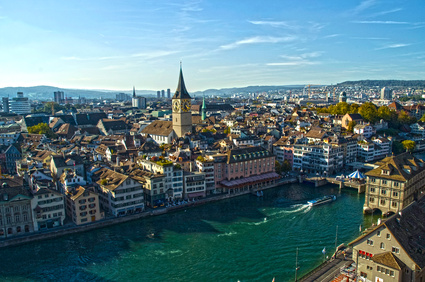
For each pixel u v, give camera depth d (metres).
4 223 120.44
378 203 145.12
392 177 139.50
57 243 122.38
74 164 163.38
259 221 141.50
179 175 159.88
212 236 127.50
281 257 111.44
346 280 89.88
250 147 196.62
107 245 120.81
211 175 174.12
